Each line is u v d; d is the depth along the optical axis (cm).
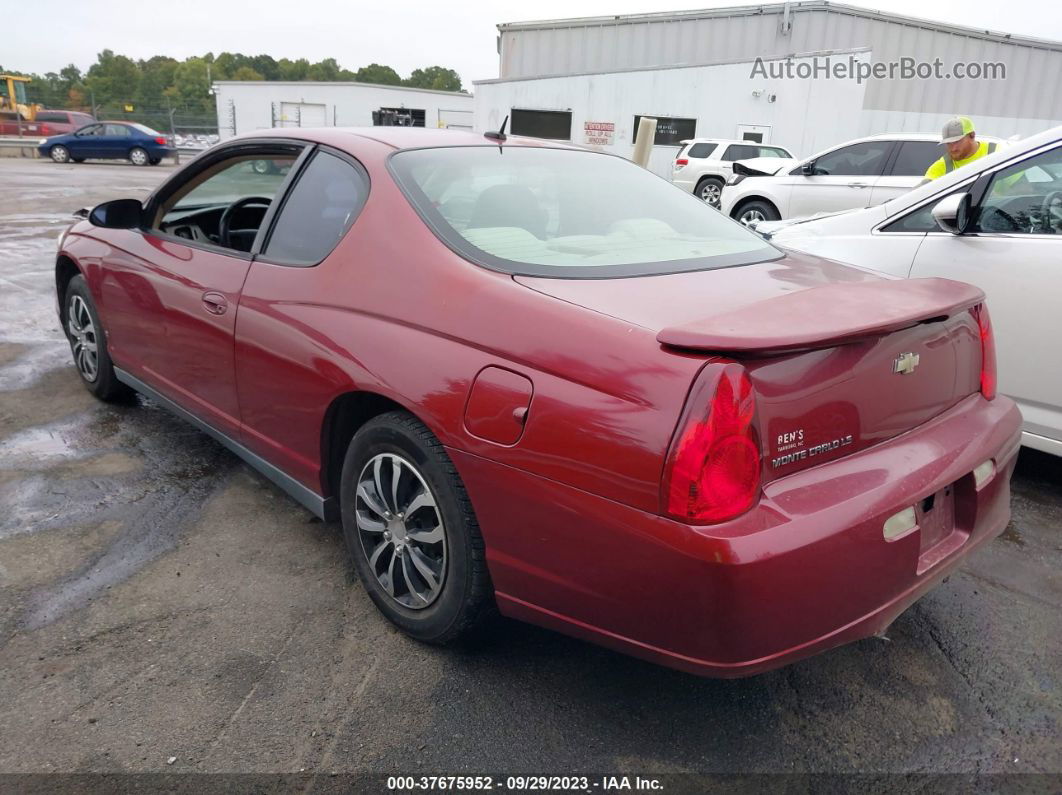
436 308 218
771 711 221
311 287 254
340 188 268
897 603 195
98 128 2611
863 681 234
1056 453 346
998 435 227
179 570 279
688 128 1912
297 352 253
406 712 216
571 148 319
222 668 230
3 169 2200
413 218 240
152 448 379
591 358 184
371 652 240
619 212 276
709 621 172
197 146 3453
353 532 254
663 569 173
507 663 237
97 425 405
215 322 291
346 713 215
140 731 206
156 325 333
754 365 174
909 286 220
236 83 3438
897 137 1033
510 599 210
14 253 884
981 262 362
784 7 1964
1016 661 244
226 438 310
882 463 196
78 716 210
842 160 1073
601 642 196
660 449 170
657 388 173
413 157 265
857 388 193
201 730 207
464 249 229
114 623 249
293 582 275
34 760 195
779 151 1602
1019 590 283
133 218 356
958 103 2025
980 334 238
